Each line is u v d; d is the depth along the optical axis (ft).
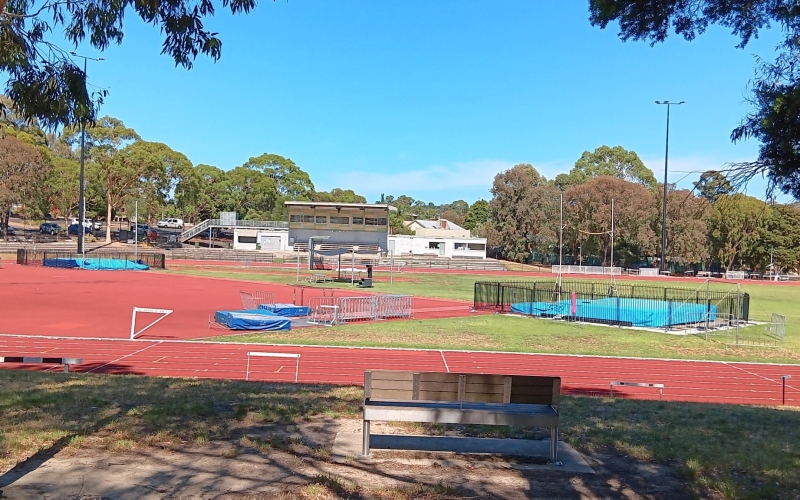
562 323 99.60
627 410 33.81
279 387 36.88
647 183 372.99
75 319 83.82
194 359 57.52
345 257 266.36
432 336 79.05
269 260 253.24
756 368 63.93
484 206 442.91
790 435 27.63
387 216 285.84
